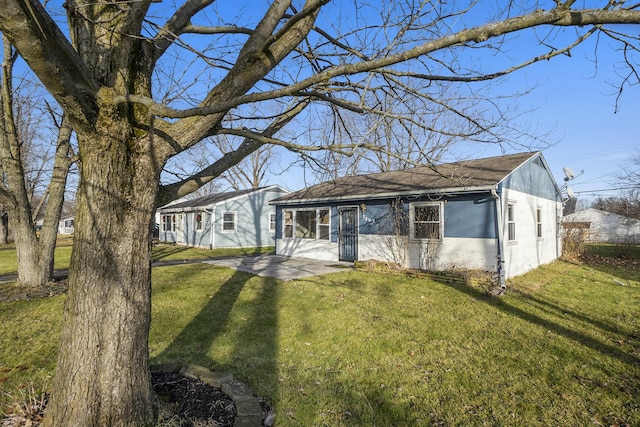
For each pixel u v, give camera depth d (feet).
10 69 24.88
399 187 38.88
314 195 48.14
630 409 11.24
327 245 48.06
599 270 40.11
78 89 7.20
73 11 7.72
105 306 8.43
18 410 9.66
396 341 16.78
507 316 21.01
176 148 8.96
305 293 26.27
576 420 10.66
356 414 10.81
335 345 16.26
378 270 36.70
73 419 8.16
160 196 9.69
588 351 15.79
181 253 62.03
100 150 8.13
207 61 8.73
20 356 14.87
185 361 14.42
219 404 10.46
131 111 8.64
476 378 13.23
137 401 8.91
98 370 8.37
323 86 11.95
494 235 31.45
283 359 14.74
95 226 8.33
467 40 6.65
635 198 87.76
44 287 26.48
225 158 11.09
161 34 8.71
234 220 73.15
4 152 26.25
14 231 26.76
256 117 12.09
